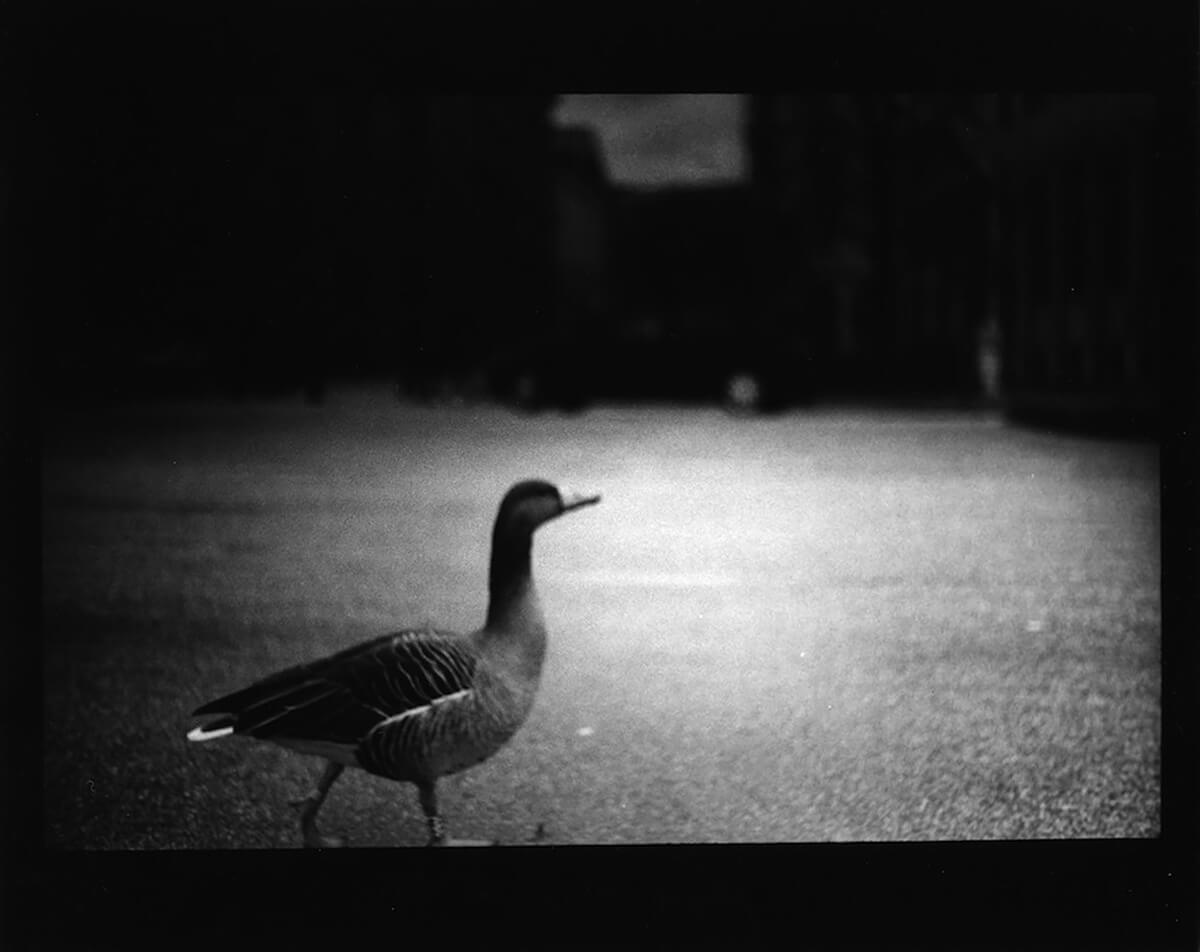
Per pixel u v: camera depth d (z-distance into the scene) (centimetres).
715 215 5850
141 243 3112
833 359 3781
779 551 1362
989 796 638
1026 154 2942
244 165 3055
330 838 589
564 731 751
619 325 3294
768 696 823
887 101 3709
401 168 3978
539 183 5809
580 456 2220
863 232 4234
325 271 3638
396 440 2483
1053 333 2934
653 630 1017
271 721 495
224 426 2748
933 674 877
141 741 730
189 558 1288
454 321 4231
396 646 505
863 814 620
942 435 2584
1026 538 1418
